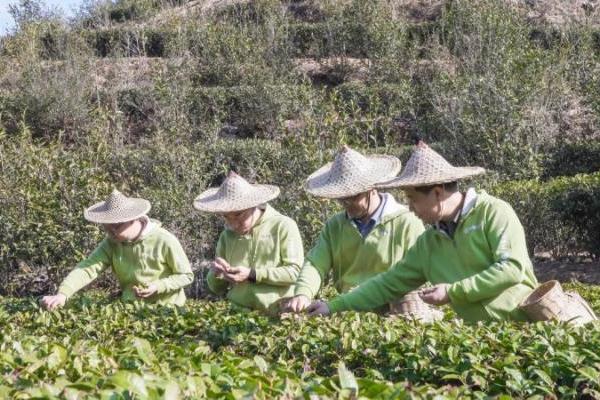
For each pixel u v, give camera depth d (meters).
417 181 4.81
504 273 4.72
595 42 22.16
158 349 4.41
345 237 5.89
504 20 19.41
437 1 27.09
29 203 12.43
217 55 23.89
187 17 26.92
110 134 17.64
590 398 3.74
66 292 6.99
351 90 21.52
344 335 4.60
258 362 3.56
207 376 3.31
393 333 4.51
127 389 2.87
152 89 20.80
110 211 6.91
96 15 30.20
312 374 4.09
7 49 25.73
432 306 5.93
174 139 14.78
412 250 5.30
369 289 5.36
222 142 17.67
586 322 4.83
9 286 12.86
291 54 24.73
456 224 4.99
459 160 16.84
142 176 14.18
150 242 6.99
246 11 26.97
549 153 17.09
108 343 5.05
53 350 3.78
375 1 25.50
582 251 13.67
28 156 12.98
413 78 22.25
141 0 30.72
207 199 6.70
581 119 18.19
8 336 4.89
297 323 5.12
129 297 7.12
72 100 21.30
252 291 6.34
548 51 19.11
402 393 3.01
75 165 12.72
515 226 4.86
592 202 12.92
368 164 5.82
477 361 4.00
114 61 24.14
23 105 21.44
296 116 20.11
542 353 4.06
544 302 4.73
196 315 5.84
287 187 12.48
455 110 17.06
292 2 28.53
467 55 19.02
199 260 12.85
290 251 6.36
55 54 25.50
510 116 15.95
